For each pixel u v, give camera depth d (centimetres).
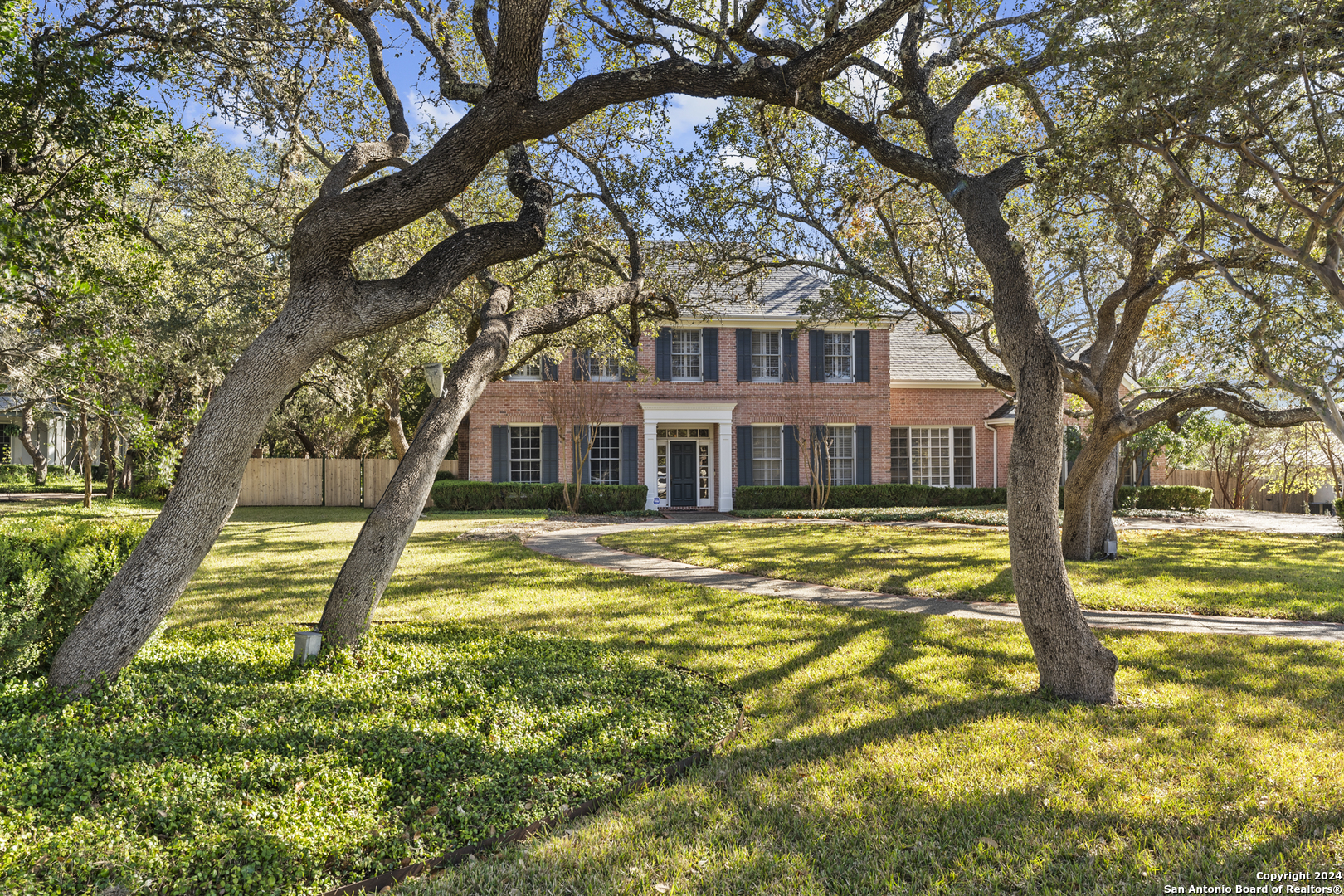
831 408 2417
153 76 689
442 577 1056
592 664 588
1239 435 2277
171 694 462
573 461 2178
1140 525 1895
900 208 1077
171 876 281
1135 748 439
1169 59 506
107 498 2455
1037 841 333
